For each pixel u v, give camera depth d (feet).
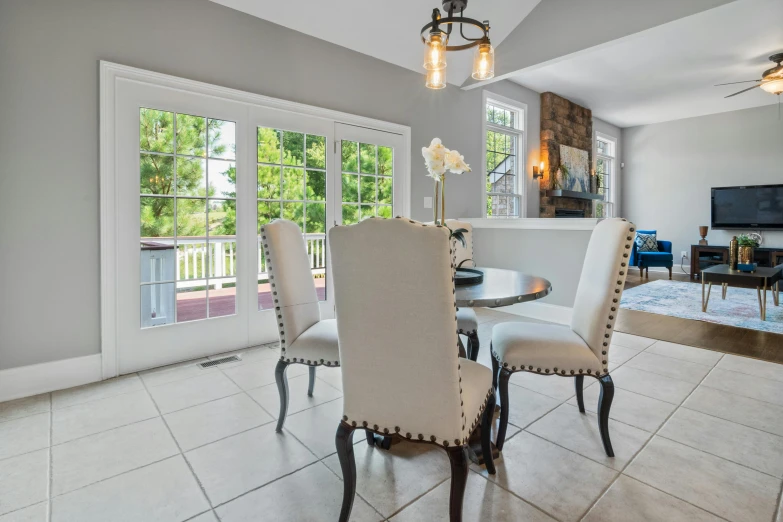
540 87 19.35
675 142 25.50
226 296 10.23
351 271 3.98
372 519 4.42
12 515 4.46
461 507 3.92
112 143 8.36
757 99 21.13
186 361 9.47
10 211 7.39
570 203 22.06
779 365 9.12
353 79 12.34
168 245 9.33
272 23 10.55
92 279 8.27
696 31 13.64
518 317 14.08
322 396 7.57
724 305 15.51
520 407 7.11
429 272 3.62
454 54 13.87
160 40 8.87
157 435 6.17
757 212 22.39
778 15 12.55
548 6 12.44
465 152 16.07
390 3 10.80
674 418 6.66
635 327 12.42
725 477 5.09
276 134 10.78
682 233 25.44
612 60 16.08
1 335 7.40
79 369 8.14
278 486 4.99
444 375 3.80
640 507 4.55
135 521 4.39
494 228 14.90
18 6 7.30
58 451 5.73
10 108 7.30
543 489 4.88
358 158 12.60
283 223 6.73
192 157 9.46
